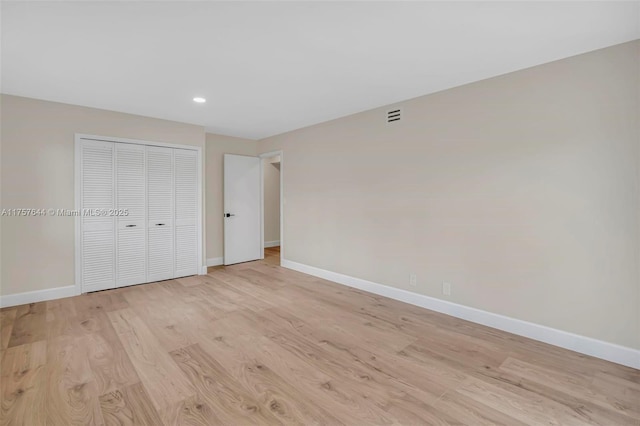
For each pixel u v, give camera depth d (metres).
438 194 3.26
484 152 2.92
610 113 2.27
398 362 2.28
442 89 3.19
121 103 3.66
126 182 4.11
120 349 2.44
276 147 5.53
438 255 3.28
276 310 3.32
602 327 2.33
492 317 2.89
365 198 4.00
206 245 5.39
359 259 4.11
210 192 5.43
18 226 3.41
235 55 2.45
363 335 2.72
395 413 1.74
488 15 1.91
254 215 5.98
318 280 4.54
